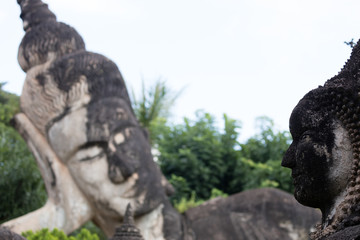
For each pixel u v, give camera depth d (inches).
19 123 397.1
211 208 419.8
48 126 384.8
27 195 445.1
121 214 372.2
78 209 377.4
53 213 375.9
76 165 376.8
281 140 626.8
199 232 400.8
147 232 377.1
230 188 609.3
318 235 105.0
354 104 102.8
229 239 401.1
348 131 103.7
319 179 105.3
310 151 105.8
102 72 389.4
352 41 111.5
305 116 108.1
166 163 605.6
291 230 411.2
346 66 109.0
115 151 374.3
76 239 312.3
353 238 92.4
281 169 582.9
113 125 379.2
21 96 398.0
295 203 424.8
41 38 395.5
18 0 420.5
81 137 375.9
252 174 594.2
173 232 385.7
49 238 295.4
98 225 389.1
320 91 107.4
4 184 436.5
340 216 101.3
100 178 371.6
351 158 103.7
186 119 647.1
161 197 388.2
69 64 386.3
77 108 380.5
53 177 380.8
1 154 457.4
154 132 609.0
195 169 598.9
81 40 407.5
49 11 411.2
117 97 390.6
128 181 373.1
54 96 383.6
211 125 645.9
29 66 397.7
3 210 434.0
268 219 415.5
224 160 616.7
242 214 416.8
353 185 102.1
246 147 626.5
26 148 486.0
